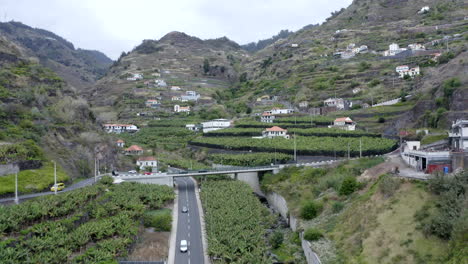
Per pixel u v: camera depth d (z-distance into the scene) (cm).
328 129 15950
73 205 7956
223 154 15700
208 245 7588
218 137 18612
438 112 13375
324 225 7938
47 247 6188
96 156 13575
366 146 12825
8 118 11906
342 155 12769
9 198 8200
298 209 9369
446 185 6206
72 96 16375
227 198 10406
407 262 5441
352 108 19538
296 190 10512
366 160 11062
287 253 7700
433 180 6456
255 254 7000
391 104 18225
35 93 14050
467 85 13638
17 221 6462
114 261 6488
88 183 10888
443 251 5231
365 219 6975
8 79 14025
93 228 7256
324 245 7044
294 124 17725
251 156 14162
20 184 8894
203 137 19462
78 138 13550
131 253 7338
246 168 12581
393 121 15775
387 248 5888
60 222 7106
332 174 10706
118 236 7575
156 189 11100
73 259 6231
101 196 9594
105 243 6875
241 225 8350
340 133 15100
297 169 12144
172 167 16050
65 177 10394
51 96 15062
